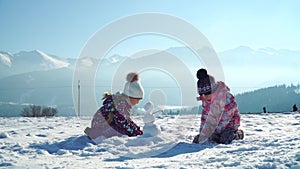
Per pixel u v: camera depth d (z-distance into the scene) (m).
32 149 4.11
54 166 2.98
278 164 2.49
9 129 6.78
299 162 2.50
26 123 8.60
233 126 4.72
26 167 2.96
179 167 2.69
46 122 8.91
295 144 3.66
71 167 2.91
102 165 2.99
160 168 2.71
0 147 4.28
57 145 4.39
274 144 3.79
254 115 11.31
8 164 3.12
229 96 4.74
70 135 5.58
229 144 4.30
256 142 4.20
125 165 2.91
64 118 10.92
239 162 2.70
